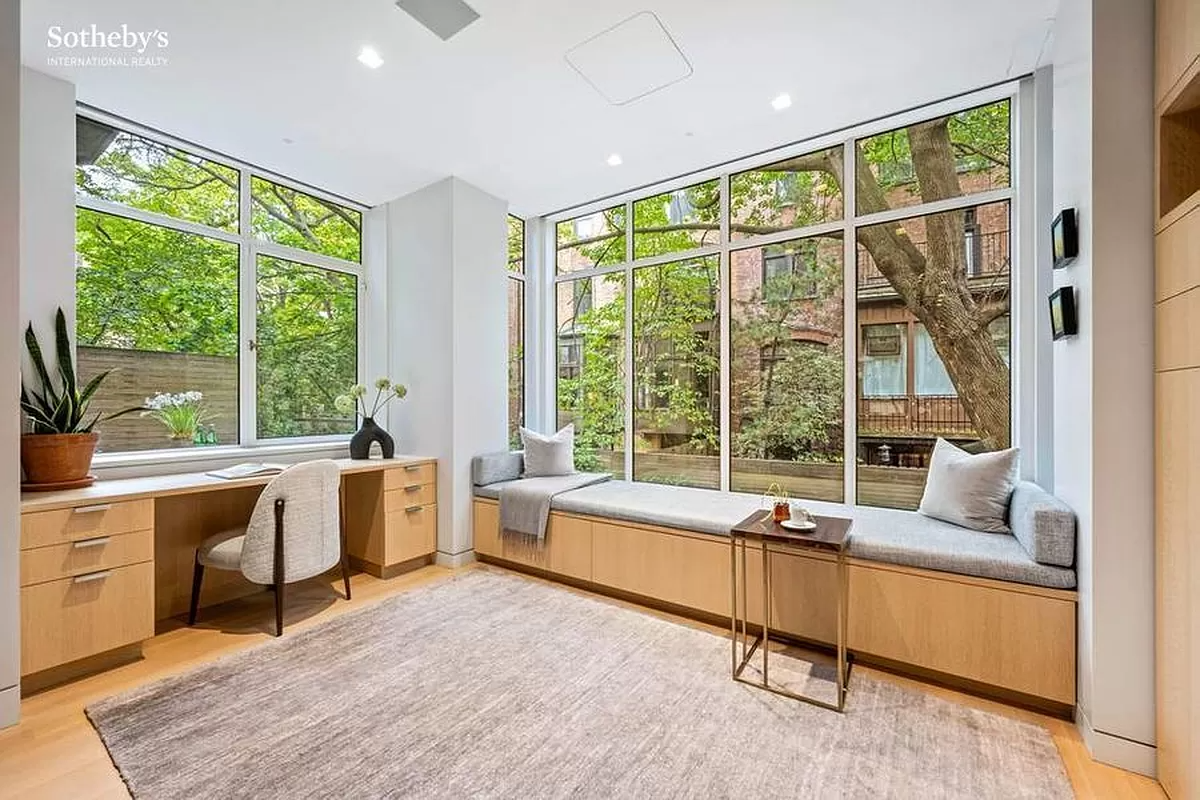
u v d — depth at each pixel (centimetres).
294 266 381
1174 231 155
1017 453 248
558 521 342
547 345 480
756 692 213
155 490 242
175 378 317
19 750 176
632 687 217
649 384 423
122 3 205
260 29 224
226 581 318
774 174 362
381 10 214
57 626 211
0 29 188
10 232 192
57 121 255
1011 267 283
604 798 155
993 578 207
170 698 207
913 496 311
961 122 298
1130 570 169
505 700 207
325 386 399
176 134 312
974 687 215
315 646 254
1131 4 172
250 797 155
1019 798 156
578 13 218
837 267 337
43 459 231
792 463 354
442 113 296
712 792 157
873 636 232
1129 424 170
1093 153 176
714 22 224
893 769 167
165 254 315
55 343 254
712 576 279
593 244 459
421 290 395
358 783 161
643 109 294
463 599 315
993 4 213
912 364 312
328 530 294
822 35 233
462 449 383
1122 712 169
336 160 350
